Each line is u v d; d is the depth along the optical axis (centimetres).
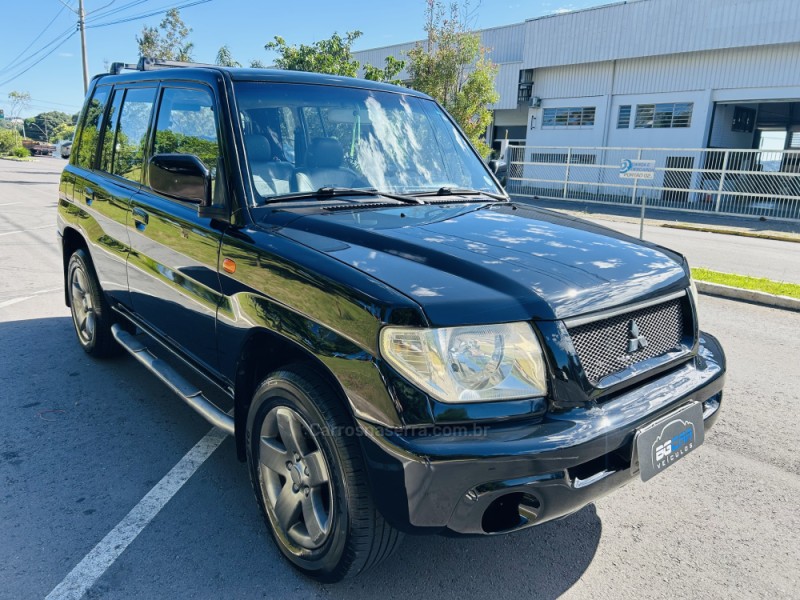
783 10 1909
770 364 516
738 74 2062
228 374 279
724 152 1872
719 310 702
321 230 249
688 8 2109
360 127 327
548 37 2519
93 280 438
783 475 336
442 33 1942
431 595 238
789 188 1700
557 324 202
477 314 195
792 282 851
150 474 319
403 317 192
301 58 1788
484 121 1994
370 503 209
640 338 227
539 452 188
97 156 428
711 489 320
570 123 2552
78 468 323
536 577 250
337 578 228
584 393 204
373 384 196
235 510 289
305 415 221
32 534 267
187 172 268
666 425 221
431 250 228
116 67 447
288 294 230
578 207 2039
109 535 268
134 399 408
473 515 194
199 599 232
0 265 821
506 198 353
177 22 3478
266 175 279
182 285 303
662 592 242
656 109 2281
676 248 1178
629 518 294
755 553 268
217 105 292
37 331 545
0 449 340
